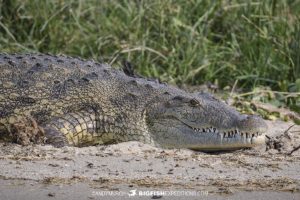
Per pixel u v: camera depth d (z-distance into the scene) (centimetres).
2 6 4438
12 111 3306
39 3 4456
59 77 3400
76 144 3288
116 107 3356
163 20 4462
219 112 3188
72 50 4394
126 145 3119
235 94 4156
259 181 2656
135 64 4325
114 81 3431
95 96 3359
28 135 3119
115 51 4325
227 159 2955
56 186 2533
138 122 3328
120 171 2731
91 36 4431
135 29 4438
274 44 4400
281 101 4088
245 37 4450
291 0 4588
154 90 3381
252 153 3102
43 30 4412
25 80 3362
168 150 3112
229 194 2506
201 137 3212
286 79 4291
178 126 3269
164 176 2691
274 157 3016
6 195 2433
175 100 3284
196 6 4562
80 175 2659
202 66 4338
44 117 3316
